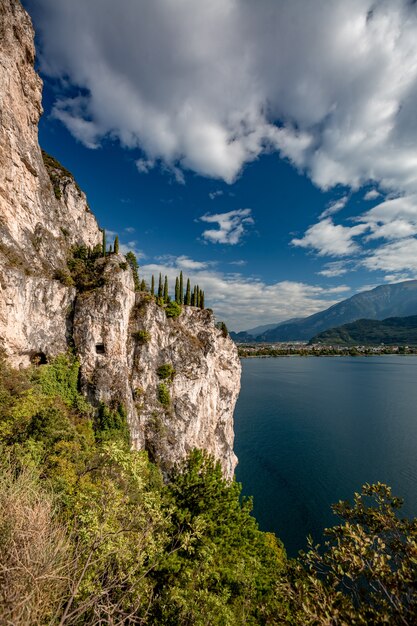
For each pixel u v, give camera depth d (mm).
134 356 53656
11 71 42312
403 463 67875
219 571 15547
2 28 41031
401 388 155625
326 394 142625
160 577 14172
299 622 6508
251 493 58750
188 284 82875
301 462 70750
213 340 70125
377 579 6309
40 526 7055
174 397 56906
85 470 21406
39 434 23328
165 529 14945
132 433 44969
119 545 9125
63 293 47125
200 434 62188
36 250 47500
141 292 62906
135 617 9562
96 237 81562
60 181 69688
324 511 52500
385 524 7227
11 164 42812
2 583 5879
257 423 99875
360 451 75250
